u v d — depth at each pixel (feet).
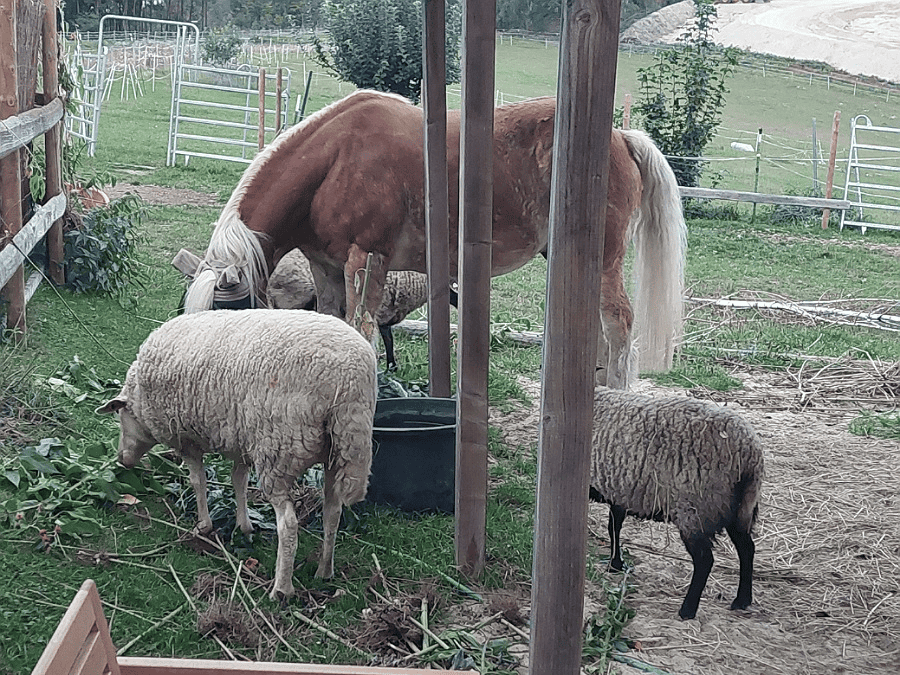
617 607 12.61
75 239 24.25
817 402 24.00
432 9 15.39
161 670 7.21
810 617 13.37
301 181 18.16
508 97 102.37
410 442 15.08
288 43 140.67
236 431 12.23
